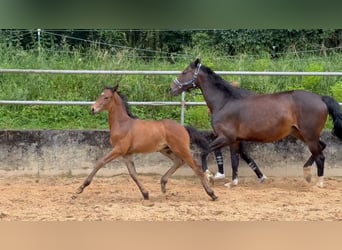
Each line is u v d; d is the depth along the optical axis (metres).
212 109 11.23
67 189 10.84
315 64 14.50
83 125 13.08
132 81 14.23
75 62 14.86
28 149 11.87
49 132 11.88
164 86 14.23
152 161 12.02
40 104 12.14
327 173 12.04
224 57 15.73
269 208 9.34
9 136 11.84
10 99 13.66
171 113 13.61
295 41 17.31
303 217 8.66
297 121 10.86
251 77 14.51
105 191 10.74
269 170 12.04
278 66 15.06
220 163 11.62
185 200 10.00
